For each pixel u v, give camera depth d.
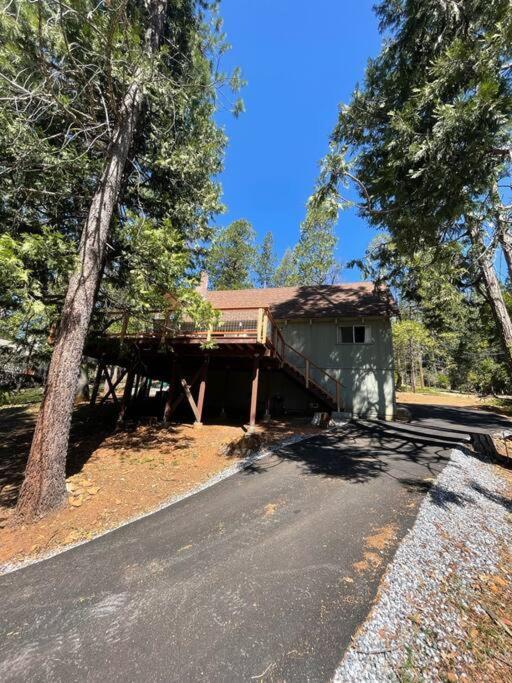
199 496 5.30
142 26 6.46
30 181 6.04
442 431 9.83
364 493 5.29
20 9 4.18
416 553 3.58
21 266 4.27
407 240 6.00
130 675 2.16
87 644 2.42
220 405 15.33
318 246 27.81
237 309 9.50
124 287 7.96
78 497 5.18
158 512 4.79
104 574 3.31
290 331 15.00
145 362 12.02
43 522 4.55
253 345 9.41
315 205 6.68
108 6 4.63
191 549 3.74
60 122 6.29
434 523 4.29
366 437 9.45
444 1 4.93
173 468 6.62
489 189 4.93
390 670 2.18
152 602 2.87
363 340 14.12
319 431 10.23
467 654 2.34
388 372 13.42
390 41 6.20
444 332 21.05
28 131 5.39
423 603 2.83
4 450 7.82
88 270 5.62
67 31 4.95
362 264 9.80
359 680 2.10
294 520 4.39
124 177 7.87
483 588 3.08
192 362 12.12
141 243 5.75
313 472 6.36
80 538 4.12
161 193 8.23
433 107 4.95
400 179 5.38
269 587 3.02
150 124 7.49
